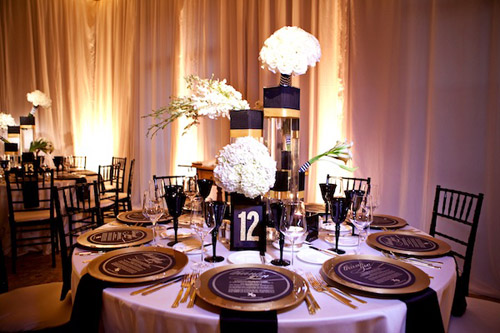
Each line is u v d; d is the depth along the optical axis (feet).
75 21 20.54
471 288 8.71
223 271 3.69
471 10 8.81
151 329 3.07
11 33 19.92
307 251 4.64
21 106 20.18
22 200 11.30
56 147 20.35
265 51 4.91
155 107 17.80
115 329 3.34
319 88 11.38
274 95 4.92
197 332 2.94
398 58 10.05
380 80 10.55
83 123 21.17
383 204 10.43
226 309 2.96
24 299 5.30
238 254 4.44
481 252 8.84
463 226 9.07
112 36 20.18
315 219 5.17
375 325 3.00
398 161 10.16
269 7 12.80
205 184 5.41
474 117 8.87
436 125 9.34
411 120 9.89
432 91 9.36
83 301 3.45
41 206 11.27
